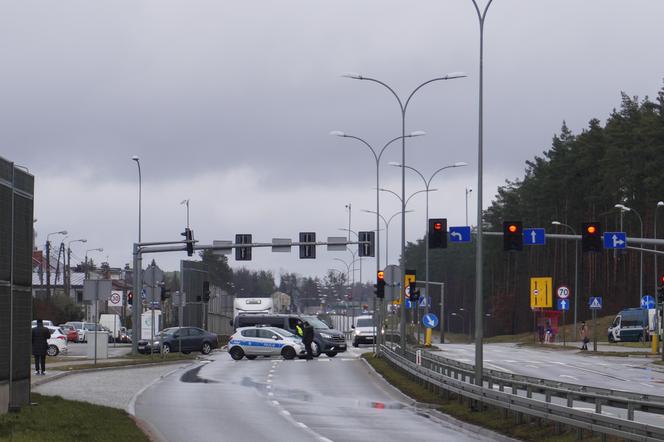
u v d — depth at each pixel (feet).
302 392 130.93
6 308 77.82
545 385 87.66
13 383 80.59
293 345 215.92
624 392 78.69
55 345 225.35
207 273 340.18
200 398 119.44
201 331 245.04
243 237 238.07
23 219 83.15
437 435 84.53
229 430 86.17
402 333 182.80
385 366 176.45
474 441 79.92
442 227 151.23
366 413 104.32
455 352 260.42
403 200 187.01
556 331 360.28
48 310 371.56
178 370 175.63
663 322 218.79
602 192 332.19
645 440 59.36
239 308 293.23
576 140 366.63
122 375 158.81
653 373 175.83
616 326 342.64
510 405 85.81
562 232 367.04
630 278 367.25
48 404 87.25
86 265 472.44
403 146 189.26
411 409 109.19
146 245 223.10
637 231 342.23
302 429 87.97
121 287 590.55
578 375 168.14
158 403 111.45
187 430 85.46
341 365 192.65
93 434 69.46
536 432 79.92
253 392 129.90
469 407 102.12
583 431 74.23
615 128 334.85
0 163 75.66
